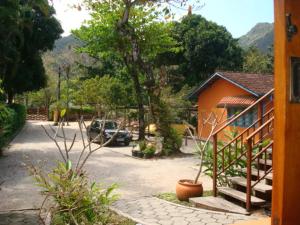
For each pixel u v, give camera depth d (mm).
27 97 55812
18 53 21297
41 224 6504
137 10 22984
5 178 11547
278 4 2604
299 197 2607
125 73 29375
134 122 30078
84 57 44906
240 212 7164
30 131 32656
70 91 42719
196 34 36344
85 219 5816
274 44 2643
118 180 11742
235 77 23562
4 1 17047
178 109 25938
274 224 2631
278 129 2604
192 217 7137
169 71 35188
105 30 23141
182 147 21766
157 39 24094
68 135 28672
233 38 38875
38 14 27922
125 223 6816
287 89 2562
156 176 12531
